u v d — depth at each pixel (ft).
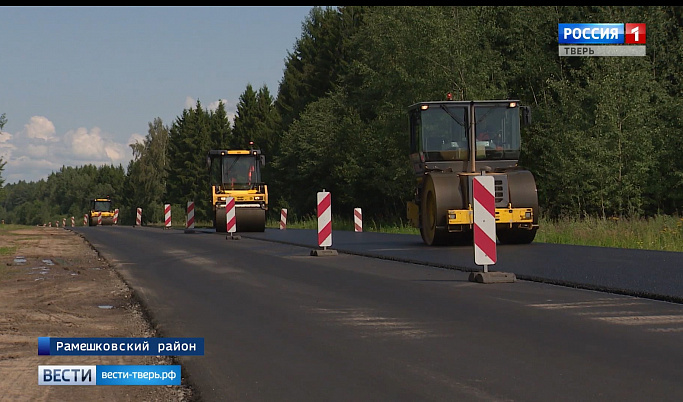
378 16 264.93
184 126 636.48
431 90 236.84
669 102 208.44
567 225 141.18
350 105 339.57
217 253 119.96
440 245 117.29
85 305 65.16
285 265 94.17
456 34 232.94
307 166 343.26
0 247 154.40
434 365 37.37
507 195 110.83
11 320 56.39
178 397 33.71
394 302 59.41
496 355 39.27
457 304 57.21
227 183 202.39
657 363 36.52
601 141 199.21
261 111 565.53
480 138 116.67
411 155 122.62
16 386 35.94
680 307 53.06
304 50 492.54
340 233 181.57
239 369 38.01
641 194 210.59
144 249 138.31
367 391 32.81
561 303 56.08
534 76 246.06
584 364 36.68
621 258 87.04
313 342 44.29
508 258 90.48
